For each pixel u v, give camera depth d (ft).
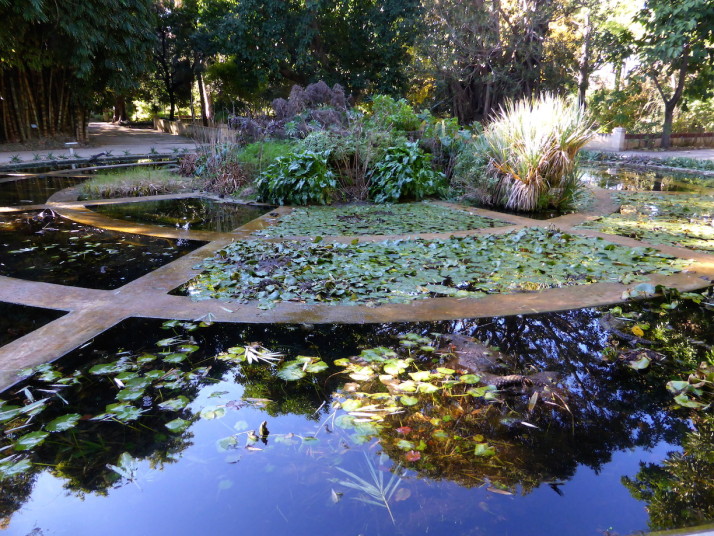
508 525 3.77
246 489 4.21
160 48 73.10
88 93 49.44
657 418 5.26
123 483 4.31
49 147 48.08
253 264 10.94
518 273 10.16
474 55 45.75
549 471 4.42
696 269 10.32
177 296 8.93
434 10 46.01
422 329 7.54
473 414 5.31
